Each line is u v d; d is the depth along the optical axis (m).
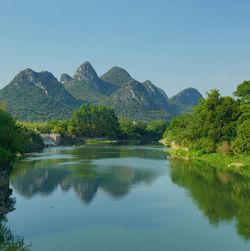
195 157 130.88
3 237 47.94
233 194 70.19
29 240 47.00
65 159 131.12
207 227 51.72
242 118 115.94
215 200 65.94
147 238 47.88
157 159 130.75
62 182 83.88
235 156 112.44
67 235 49.00
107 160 127.94
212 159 120.38
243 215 56.84
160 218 56.12
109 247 44.81
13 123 80.81
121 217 56.81
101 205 63.69
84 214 58.38
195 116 150.00
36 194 71.69
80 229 51.31
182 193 72.06
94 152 163.62
